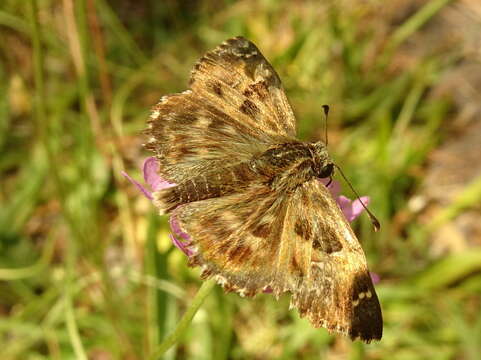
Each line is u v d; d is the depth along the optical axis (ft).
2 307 0.32
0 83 0.38
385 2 0.42
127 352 0.28
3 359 0.29
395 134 0.36
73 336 0.26
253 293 0.16
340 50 0.39
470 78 0.39
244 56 0.19
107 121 0.35
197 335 0.29
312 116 0.37
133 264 0.32
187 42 0.41
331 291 0.16
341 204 0.20
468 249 0.33
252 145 0.19
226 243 0.16
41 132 0.24
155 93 0.39
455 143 0.37
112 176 0.35
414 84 0.38
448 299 0.30
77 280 0.31
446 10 0.42
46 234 0.34
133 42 0.41
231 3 0.42
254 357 0.30
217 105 0.19
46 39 0.38
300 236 0.17
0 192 0.35
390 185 0.34
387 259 0.33
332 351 0.30
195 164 0.18
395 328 0.30
